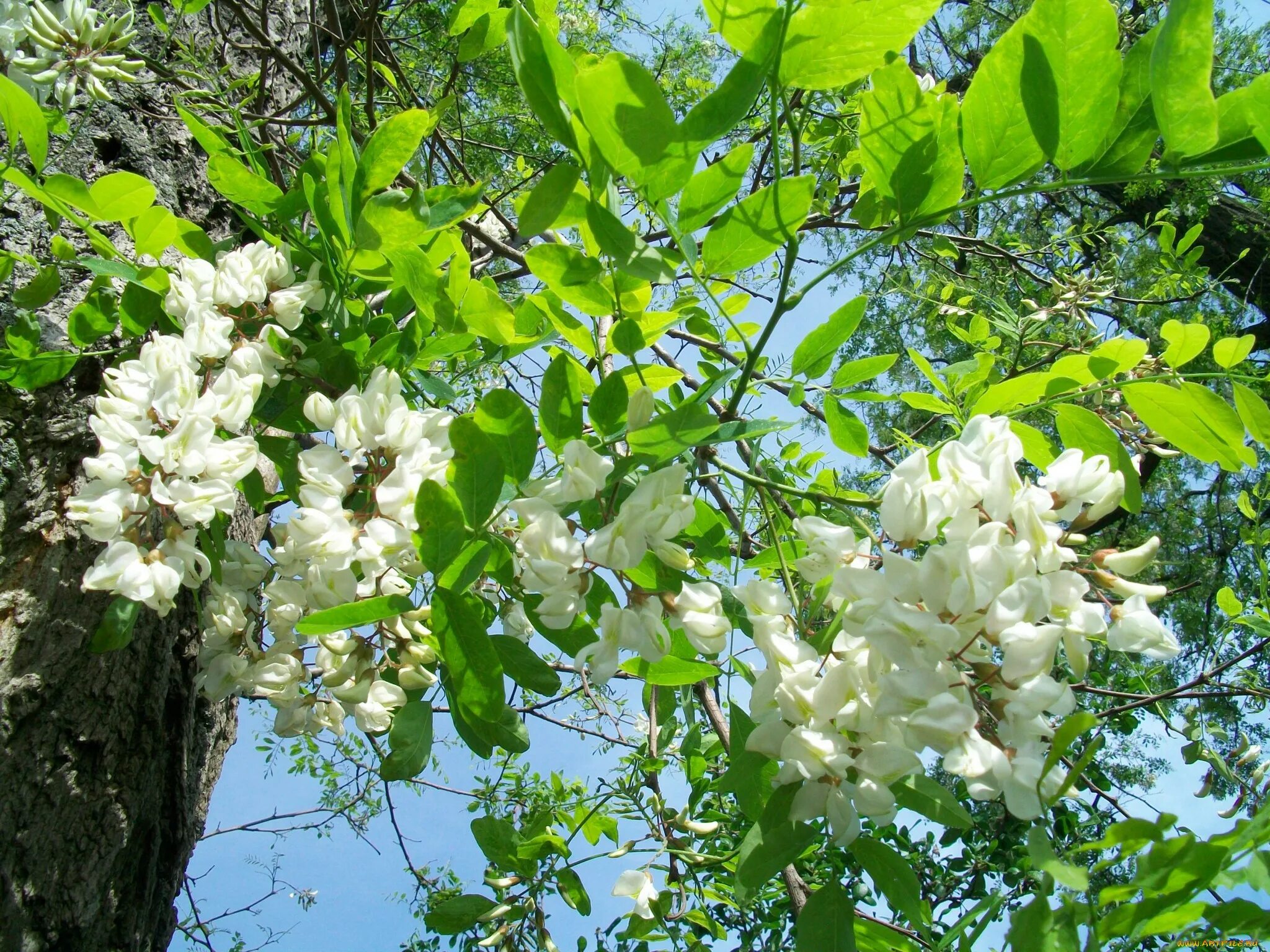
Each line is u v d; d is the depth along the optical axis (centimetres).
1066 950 31
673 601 40
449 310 46
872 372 46
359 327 51
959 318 142
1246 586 197
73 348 56
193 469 42
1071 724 30
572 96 34
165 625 58
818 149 97
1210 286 128
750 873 35
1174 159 35
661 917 58
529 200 33
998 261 165
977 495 37
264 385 48
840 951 35
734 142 103
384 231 44
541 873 57
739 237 37
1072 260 143
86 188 45
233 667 47
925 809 35
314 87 73
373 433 42
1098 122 35
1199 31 33
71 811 53
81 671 54
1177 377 43
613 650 38
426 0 120
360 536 41
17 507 53
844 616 35
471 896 56
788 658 36
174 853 60
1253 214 202
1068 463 39
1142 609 38
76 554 54
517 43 32
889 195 38
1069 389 45
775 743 36
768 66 33
